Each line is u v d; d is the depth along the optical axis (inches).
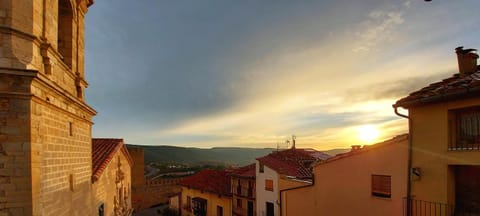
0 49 268.7
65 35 426.0
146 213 1913.1
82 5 464.1
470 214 306.0
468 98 292.8
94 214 529.3
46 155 307.4
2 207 260.5
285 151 1363.2
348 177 475.8
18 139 267.4
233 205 1369.3
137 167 2117.4
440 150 321.4
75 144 408.8
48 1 325.7
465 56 350.6
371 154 434.6
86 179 466.0
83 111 445.1
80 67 461.1
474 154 289.3
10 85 267.0
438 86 337.1
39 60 304.8
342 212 484.1
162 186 2224.4
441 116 321.1
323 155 1358.3
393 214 397.4
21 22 281.9
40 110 291.0
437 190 323.3
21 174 267.0
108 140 862.5
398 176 391.9
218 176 1643.7
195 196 1627.7
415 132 351.3
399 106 355.6
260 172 1227.2
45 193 302.0
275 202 1130.7
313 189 556.4
